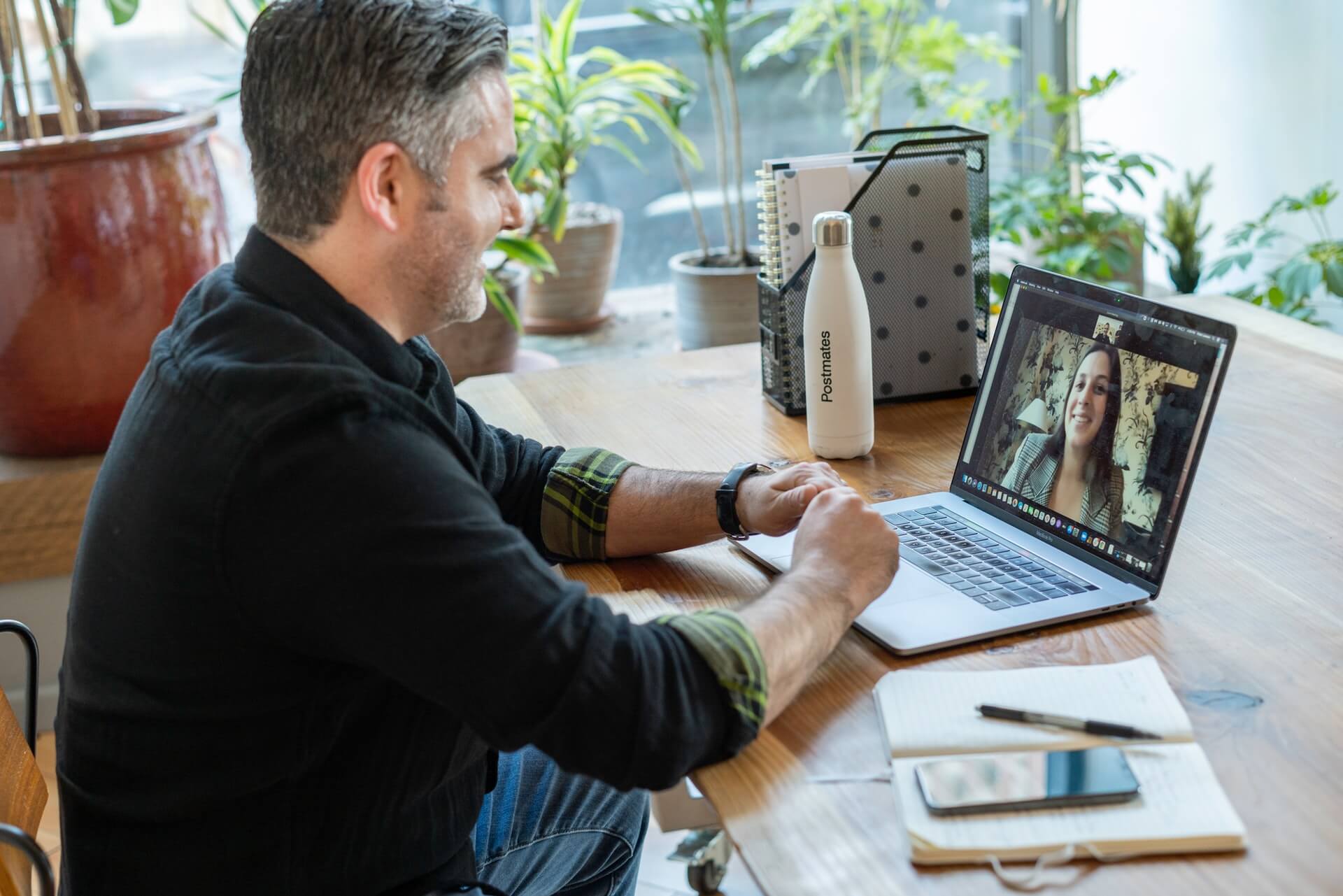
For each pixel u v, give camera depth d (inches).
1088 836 30.1
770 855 31.1
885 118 136.6
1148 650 38.7
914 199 59.8
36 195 81.8
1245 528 46.4
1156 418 42.0
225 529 34.2
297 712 37.1
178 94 119.7
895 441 57.6
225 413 34.6
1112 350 44.3
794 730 36.3
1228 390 60.3
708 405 63.3
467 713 33.5
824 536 41.6
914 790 32.4
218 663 36.1
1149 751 33.2
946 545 46.5
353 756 38.4
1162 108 124.2
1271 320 69.9
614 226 125.3
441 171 37.5
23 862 43.0
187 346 37.5
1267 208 110.6
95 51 116.3
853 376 54.3
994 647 39.7
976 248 60.9
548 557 50.3
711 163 135.6
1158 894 28.6
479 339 106.5
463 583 33.4
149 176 85.2
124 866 39.1
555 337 127.7
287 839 38.4
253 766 37.5
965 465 50.6
